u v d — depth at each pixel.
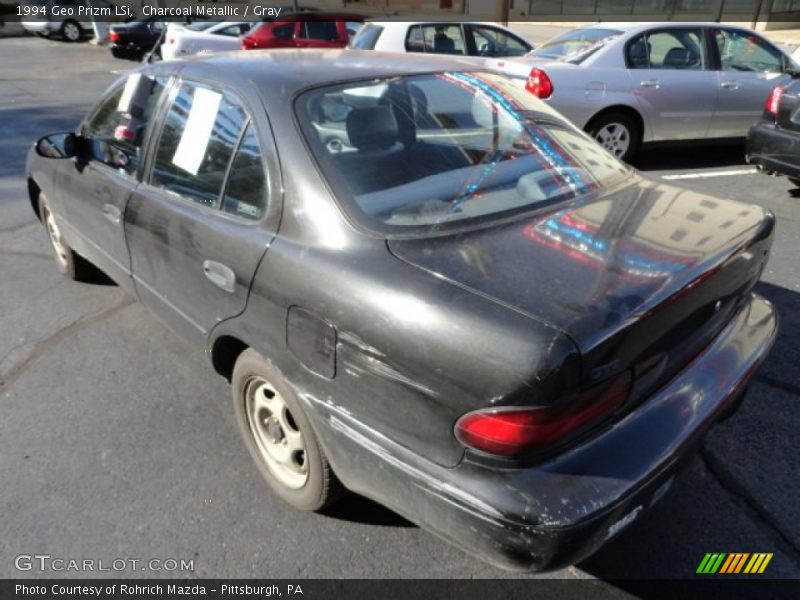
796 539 2.25
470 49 8.52
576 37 6.83
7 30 24.23
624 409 1.71
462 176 2.20
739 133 6.80
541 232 1.96
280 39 11.40
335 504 2.44
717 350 2.07
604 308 1.58
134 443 2.79
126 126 3.04
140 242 2.84
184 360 3.42
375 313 1.73
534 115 2.64
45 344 3.59
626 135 6.46
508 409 1.51
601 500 1.56
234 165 2.31
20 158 7.51
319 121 2.19
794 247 4.54
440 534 1.73
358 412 1.85
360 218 1.96
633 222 2.06
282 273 2.01
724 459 2.60
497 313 1.58
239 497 2.49
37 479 2.60
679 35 6.46
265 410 2.40
